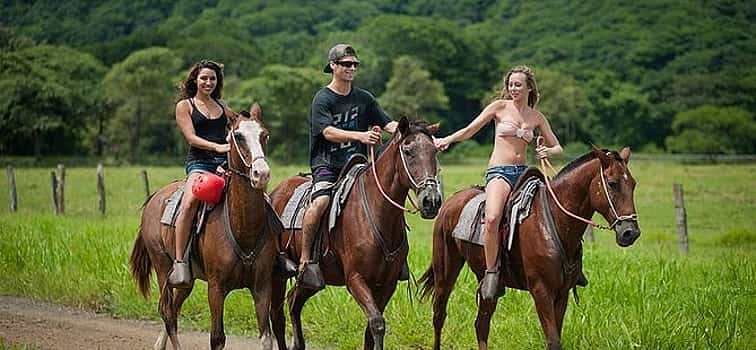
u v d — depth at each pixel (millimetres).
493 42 115188
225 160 9289
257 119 8328
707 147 80688
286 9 140625
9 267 14531
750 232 21984
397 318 10828
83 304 13000
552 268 8211
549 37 120812
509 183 8711
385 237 8539
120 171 52844
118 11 151875
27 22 153000
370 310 8250
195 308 12266
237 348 10500
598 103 91562
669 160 65750
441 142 8875
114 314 12508
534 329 9836
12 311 12445
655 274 12109
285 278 9477
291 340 11016
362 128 9367
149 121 78500
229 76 92938
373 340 8930
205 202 8703
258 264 8609
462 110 99750
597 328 9562
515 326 10156
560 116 86062
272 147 75438
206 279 9195
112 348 10242
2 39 77188
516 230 8523
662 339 9211
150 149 79812
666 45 110688
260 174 7898
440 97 85375
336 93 9211
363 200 8664
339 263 9016
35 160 64562
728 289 11242
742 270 12547
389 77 93688
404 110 82688
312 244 8992
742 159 64938
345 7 144375
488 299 8469
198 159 9203
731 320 9672
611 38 114125
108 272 13555
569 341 9406
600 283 11297
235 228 8492
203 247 8734
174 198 9438
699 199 34906
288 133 75062
